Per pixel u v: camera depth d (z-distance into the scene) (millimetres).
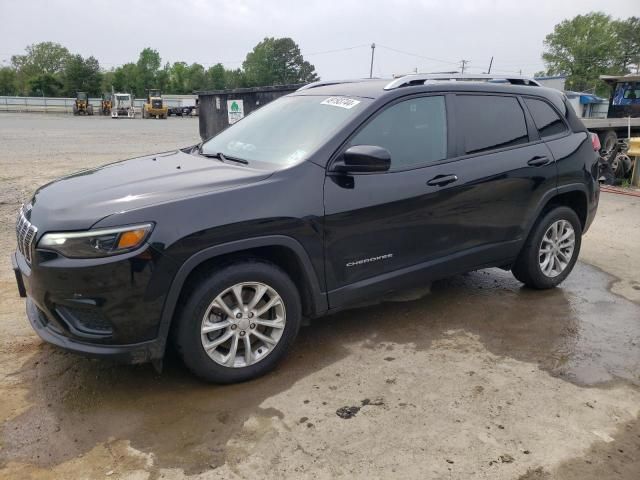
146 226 2891
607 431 2949
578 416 3076
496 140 4309
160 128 33625
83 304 2889
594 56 85062
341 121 3680
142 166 3854
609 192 10250
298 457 2711
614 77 15359
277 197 3260
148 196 3064
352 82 4414
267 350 3404
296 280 3551
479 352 3812
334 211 3447
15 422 2961
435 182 3871
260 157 3758
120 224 2861
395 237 3768
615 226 7523
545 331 4164
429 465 2662
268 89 11289
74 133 26969
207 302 3107
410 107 3904
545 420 3031
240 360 3350
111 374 3447
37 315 3348
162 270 2930
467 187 4043
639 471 2656
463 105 4164
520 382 3424
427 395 3260
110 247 2840
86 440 2826
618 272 5602
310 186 3379
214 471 2611
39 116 52000
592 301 4797
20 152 16469
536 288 4980
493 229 4320
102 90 92938
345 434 2889
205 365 3191
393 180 3693
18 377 3396
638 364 3684
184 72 112688
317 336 4035
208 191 3133
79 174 3834
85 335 2965
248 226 3137
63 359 3613
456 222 4062
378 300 4738
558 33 88312
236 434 2885
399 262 3852
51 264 2887
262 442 2820
